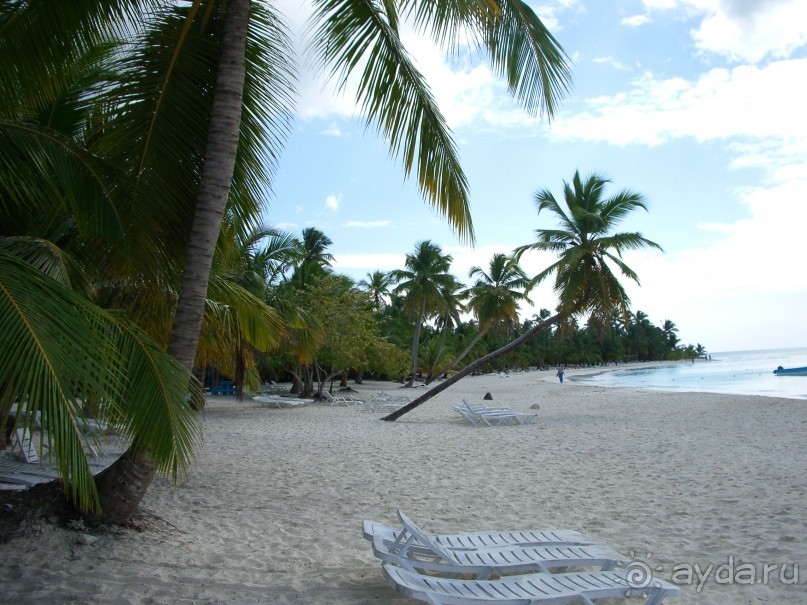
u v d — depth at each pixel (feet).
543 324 62.39
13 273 10.41
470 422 53.72
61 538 15.07
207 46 16.83
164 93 16.75
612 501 22.53
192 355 15.34
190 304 15.29
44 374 9.32
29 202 19.98
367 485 25.66
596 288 65.05
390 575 11.39
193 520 19.22
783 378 167.73
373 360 108.27
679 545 17.08
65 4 14.55
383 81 17.92
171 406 12.11
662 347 472.03
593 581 11.95
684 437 40.45
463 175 18.62
